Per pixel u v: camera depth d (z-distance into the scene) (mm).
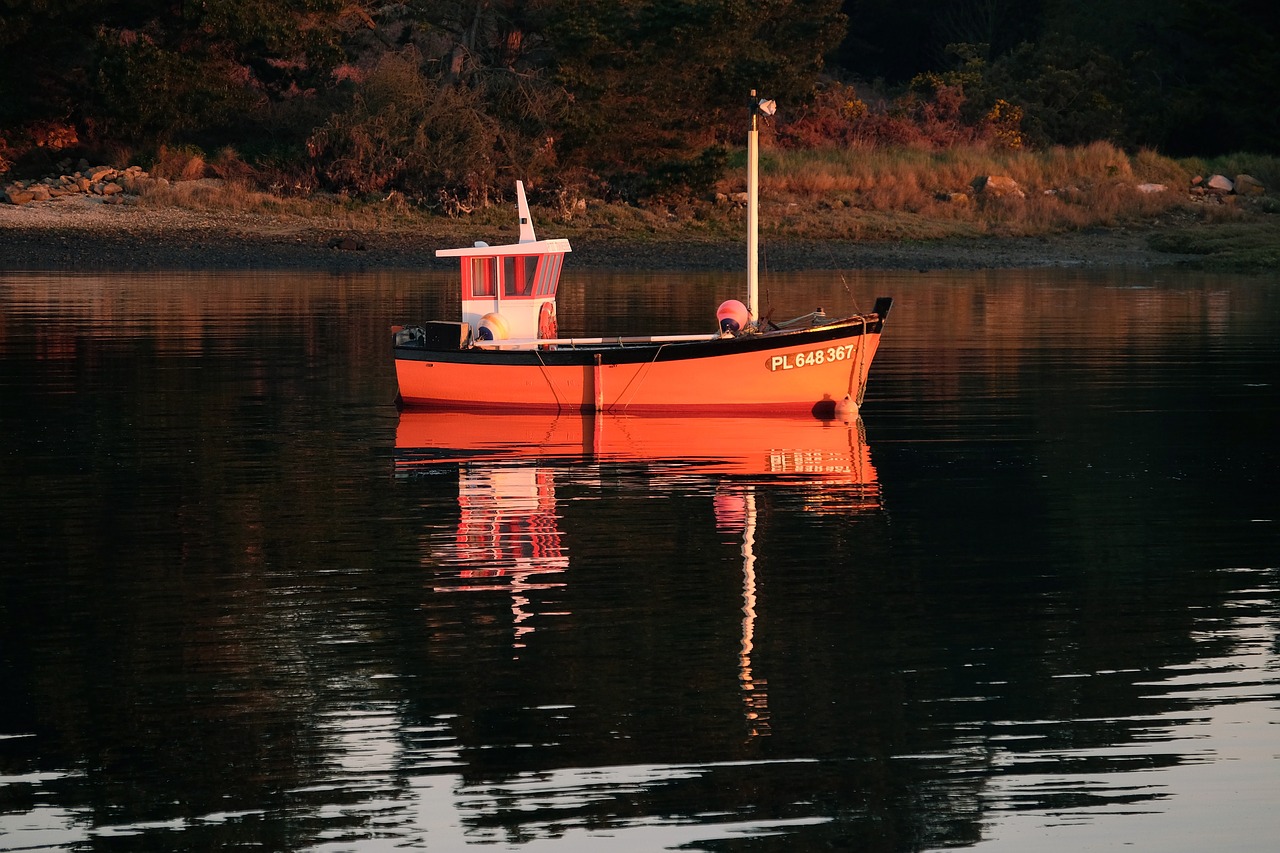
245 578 47469
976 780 33250
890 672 39219
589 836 30859
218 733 35312
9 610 44031
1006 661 40094
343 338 111812
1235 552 51281
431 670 39156
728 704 37031
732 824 31375
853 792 32688
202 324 120375
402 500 58812
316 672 39062
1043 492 61125
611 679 38562
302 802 32125
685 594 45844
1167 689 38188
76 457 67375
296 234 197250
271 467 65375
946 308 142375
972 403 84875
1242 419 79438
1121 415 80812
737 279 171750
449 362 79875
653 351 78062
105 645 41031
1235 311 140500
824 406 79500
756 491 61000
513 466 65938
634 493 60375
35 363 97562
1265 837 31016
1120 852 30422
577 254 193875
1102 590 46656
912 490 61312
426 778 33188
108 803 32125
